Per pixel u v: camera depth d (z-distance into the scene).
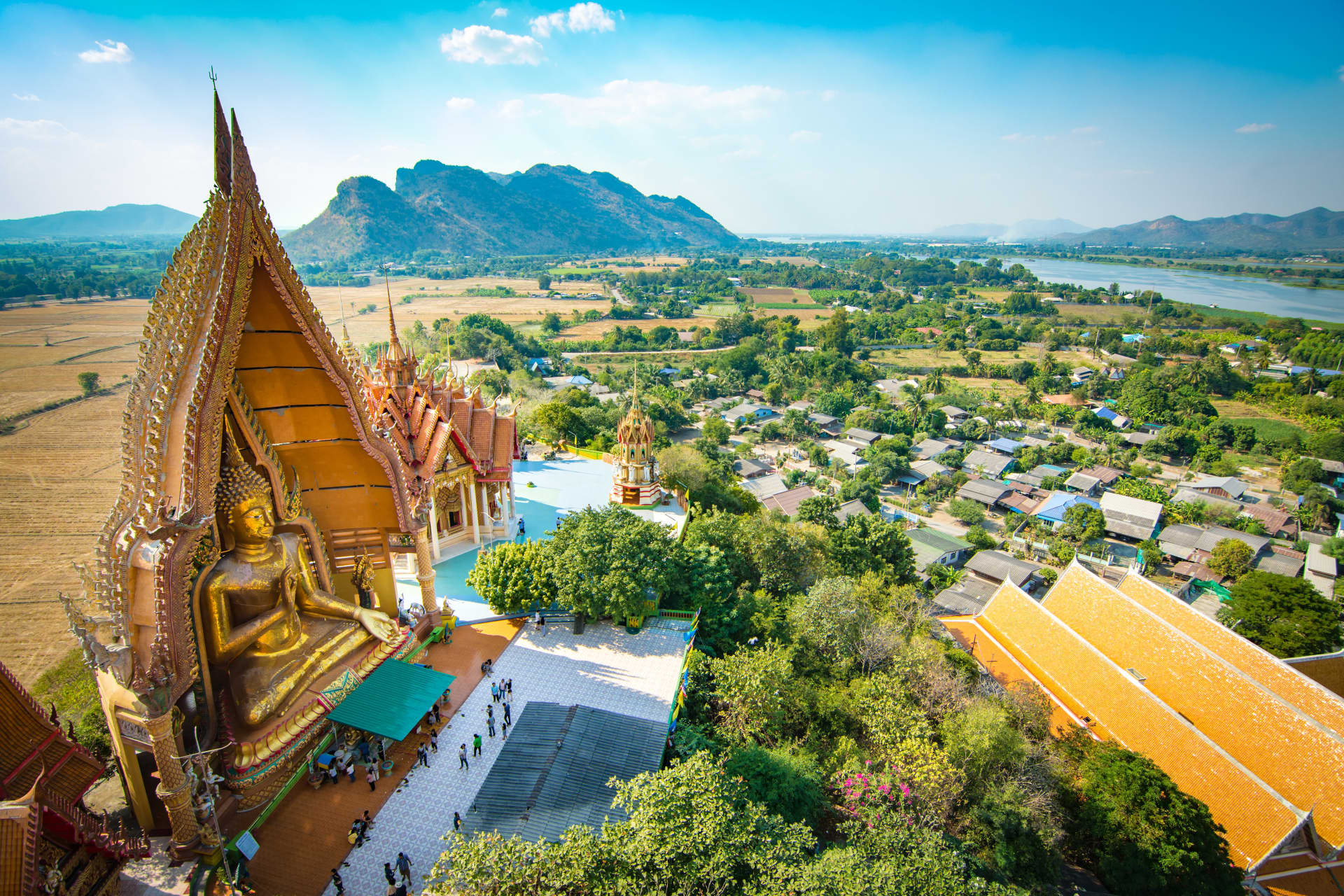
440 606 44.59
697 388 176.00
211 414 27.27
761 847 25.42
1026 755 37.47
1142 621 49.66
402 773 33.34
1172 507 108.06
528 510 65.38
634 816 25.62
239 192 27.88
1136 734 43.31
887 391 179.50
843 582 51.84
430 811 31.19
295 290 30.61
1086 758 39.53
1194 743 40.72
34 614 54.41
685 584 49.00
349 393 33.72
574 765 32.69
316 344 31.95
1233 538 94.94
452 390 59.03
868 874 25.36
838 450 135.00
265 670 30.69
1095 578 54.09
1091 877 36.03
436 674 36.19
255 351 31.55
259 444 30.91
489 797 30.86
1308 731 39.81
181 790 26.19
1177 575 95.19
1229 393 173.25
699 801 25.95
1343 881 37.03
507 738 34.62
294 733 30.78
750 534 61.06
